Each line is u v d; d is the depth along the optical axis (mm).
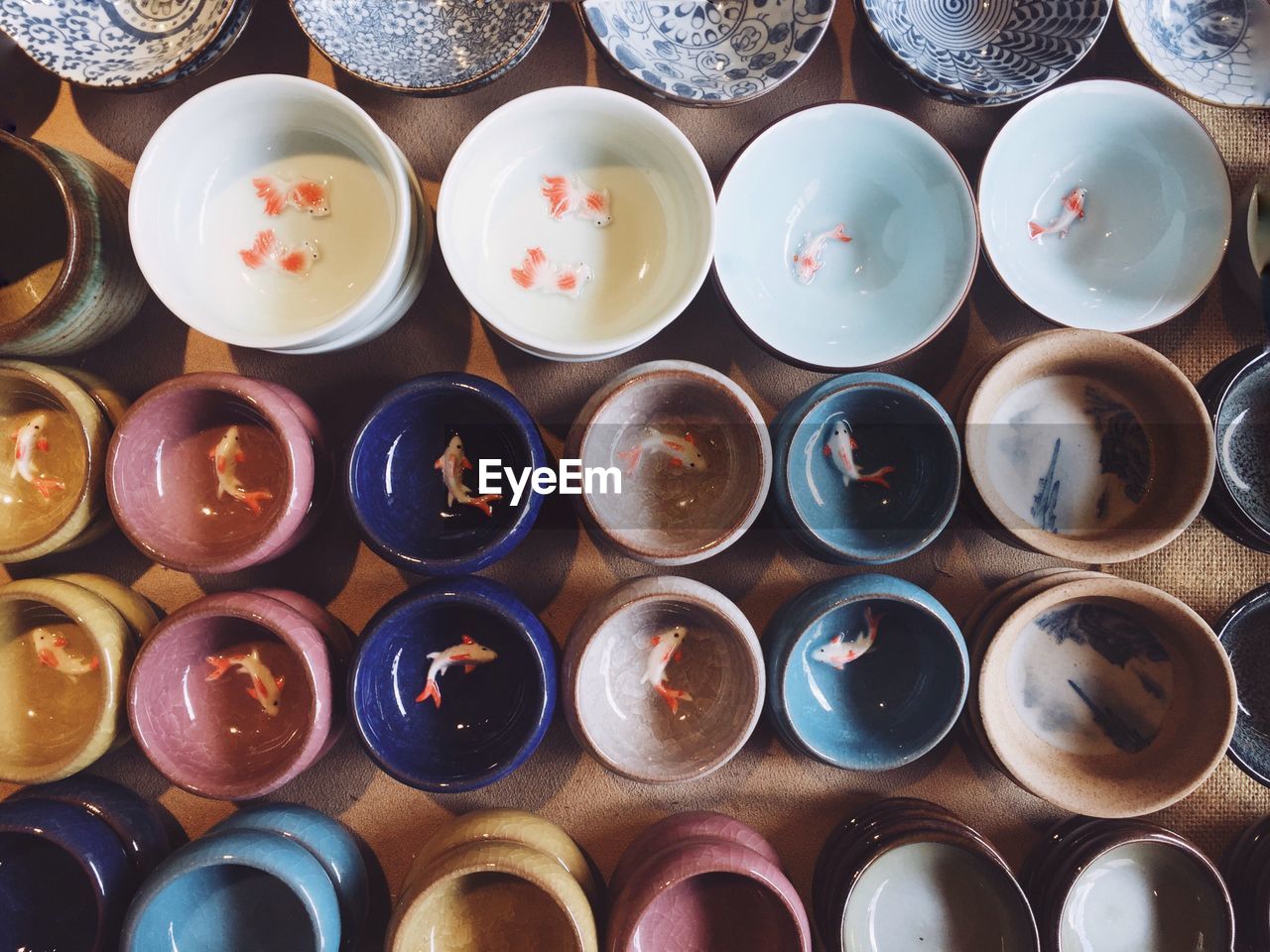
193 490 317
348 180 318
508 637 323
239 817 318
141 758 333
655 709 322
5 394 318
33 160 307
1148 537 312
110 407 318
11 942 312
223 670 318
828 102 315
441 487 322
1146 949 326
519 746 296
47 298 292
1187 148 328
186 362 334
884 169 325
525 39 305
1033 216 339
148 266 292
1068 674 337
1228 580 347
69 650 322
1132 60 341
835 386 306
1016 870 343
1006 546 344
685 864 296
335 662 309
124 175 333
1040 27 327
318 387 335
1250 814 345
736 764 340
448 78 308
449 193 297
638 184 322
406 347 336
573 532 337
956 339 343
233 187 317
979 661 323
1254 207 333
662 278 321
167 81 303
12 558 301
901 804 329
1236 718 338
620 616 318
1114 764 330
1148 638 335
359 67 306
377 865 337
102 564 333
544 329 318
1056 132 331
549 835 318
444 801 336
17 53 328
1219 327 347
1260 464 340
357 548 335
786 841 341
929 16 335
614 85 339
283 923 313
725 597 317
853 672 329
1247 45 336
